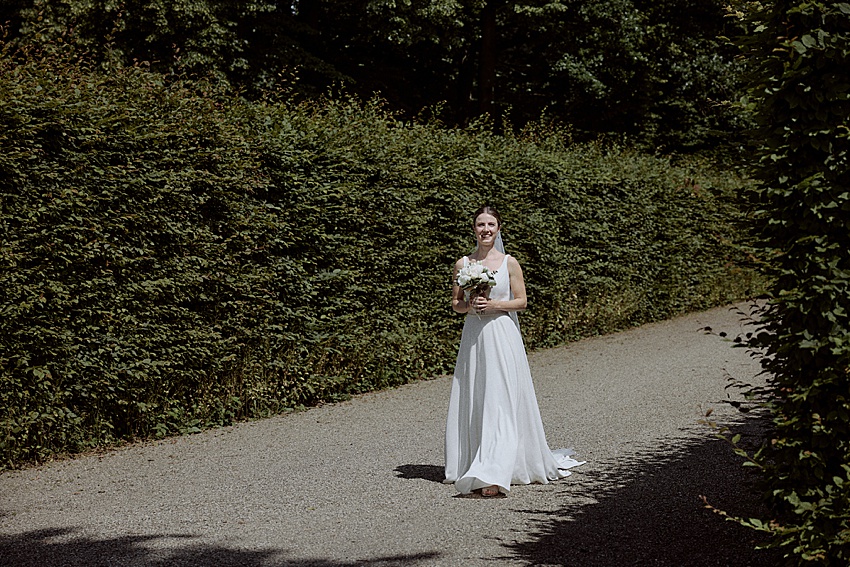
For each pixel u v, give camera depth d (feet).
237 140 26.66
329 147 29.89
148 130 24.53
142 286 24.20
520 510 17.60
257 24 55.62
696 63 79.87
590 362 38.60
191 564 14.56
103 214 23.27
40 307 22.06
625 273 48.62
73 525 16.90
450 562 14.55
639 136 81.82
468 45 72.08
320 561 14.67
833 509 11.14
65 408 22.77
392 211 32.12
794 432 11.66
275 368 28.53
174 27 49.73
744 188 12.53
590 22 71.92
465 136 37.06
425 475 20.75
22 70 22.90
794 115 11.57
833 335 11.19
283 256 28.68
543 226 40.78
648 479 19.61
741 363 36.94
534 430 19.77
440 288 35.12
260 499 18.70
